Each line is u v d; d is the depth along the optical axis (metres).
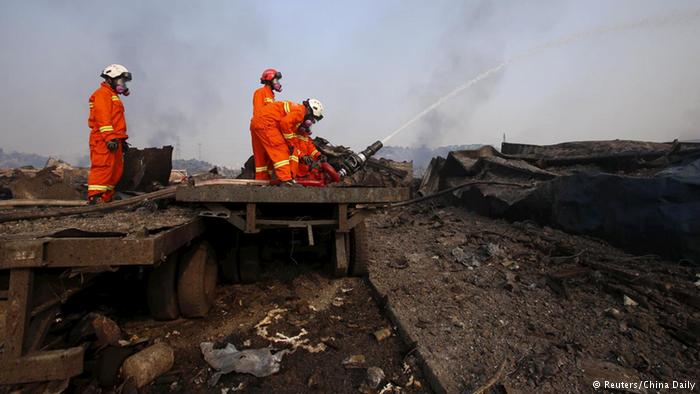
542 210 5.92
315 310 3.70
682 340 2.95
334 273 4.34
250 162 7.09
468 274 4.50
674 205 4.20
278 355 2.88
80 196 7.94
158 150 6.59
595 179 5.11
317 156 5.53
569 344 2.99
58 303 2.38
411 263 5.01
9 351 2.07
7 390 2.12
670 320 3.19
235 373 2.69
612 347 2.95
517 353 2.87
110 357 2.61
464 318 3.43
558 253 4.82
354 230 4.47
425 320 3.38
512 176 7.48
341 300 3.95
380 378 2.62
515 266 4.60
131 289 3.64
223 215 3.46
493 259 4.87
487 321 3.38
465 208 8.05
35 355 2.12
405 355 2.89
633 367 2.71
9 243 2.07
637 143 7.54
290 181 4.38
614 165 6.51
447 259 5.06
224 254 4.19
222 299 3.87
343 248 4.23
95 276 2.83
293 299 3.92
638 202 4.52
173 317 3.31
